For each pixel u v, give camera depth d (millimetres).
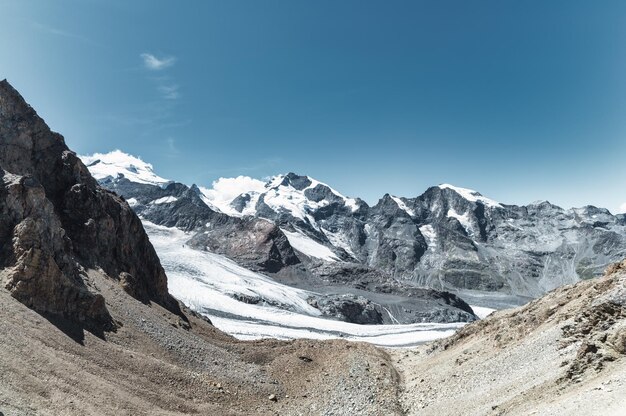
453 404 50938
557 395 38688
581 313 51312
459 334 79500
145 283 89125
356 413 59031
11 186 64000
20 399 40375
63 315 57812
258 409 61188
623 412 28844
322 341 81625
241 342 83000
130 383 53344
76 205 82438
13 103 82438
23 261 57281
